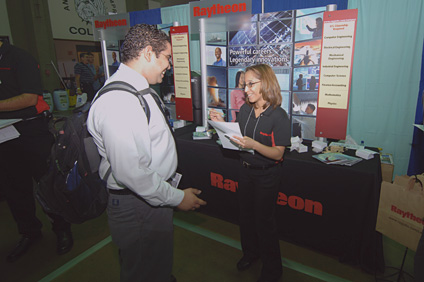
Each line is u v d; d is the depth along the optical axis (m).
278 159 1.35
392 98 2.09
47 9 4.46
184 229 2.23
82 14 4.97
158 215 1.02
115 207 1.00
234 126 1.30
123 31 2.87
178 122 2.63
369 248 1.62
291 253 1.90
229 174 2.05
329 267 1.75
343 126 1.79
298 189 1.74
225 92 2.38
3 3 4.15
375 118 2.19
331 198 1.63
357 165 1.56
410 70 1.98
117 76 0.93
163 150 0.98
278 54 2.04
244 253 1.79
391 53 2.02
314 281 1.64
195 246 2.02
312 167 1.64
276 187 1.43
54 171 1.23
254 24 2.08
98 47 5.32
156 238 1.04
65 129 1.21
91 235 2.21
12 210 1.96
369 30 2.06
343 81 1.71
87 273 1.79
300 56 1.95
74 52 4.93
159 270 1.09
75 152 1.15
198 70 2.85
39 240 2.15
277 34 2.01
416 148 2.07
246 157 1.44
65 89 4.78
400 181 1.22
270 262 1.55
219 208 2.23
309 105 2.01
